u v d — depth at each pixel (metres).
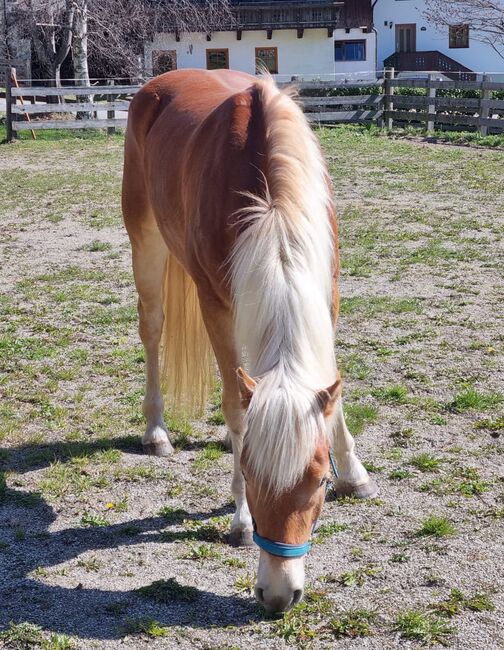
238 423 3.43
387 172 13.64
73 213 11.18
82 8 21.75
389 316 6.59
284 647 2.87
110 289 7.70
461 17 29.84
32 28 24.28
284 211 2.83
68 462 4.39
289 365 2.58
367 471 4.16
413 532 3.58
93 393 5.33
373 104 20.20
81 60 22.23
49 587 3.29
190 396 4.39
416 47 39.41
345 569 3.32
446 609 3.01
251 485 2.51
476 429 4.61
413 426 4.67
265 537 2.53
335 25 32.00
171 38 31.64
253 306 2.73
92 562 3.46
